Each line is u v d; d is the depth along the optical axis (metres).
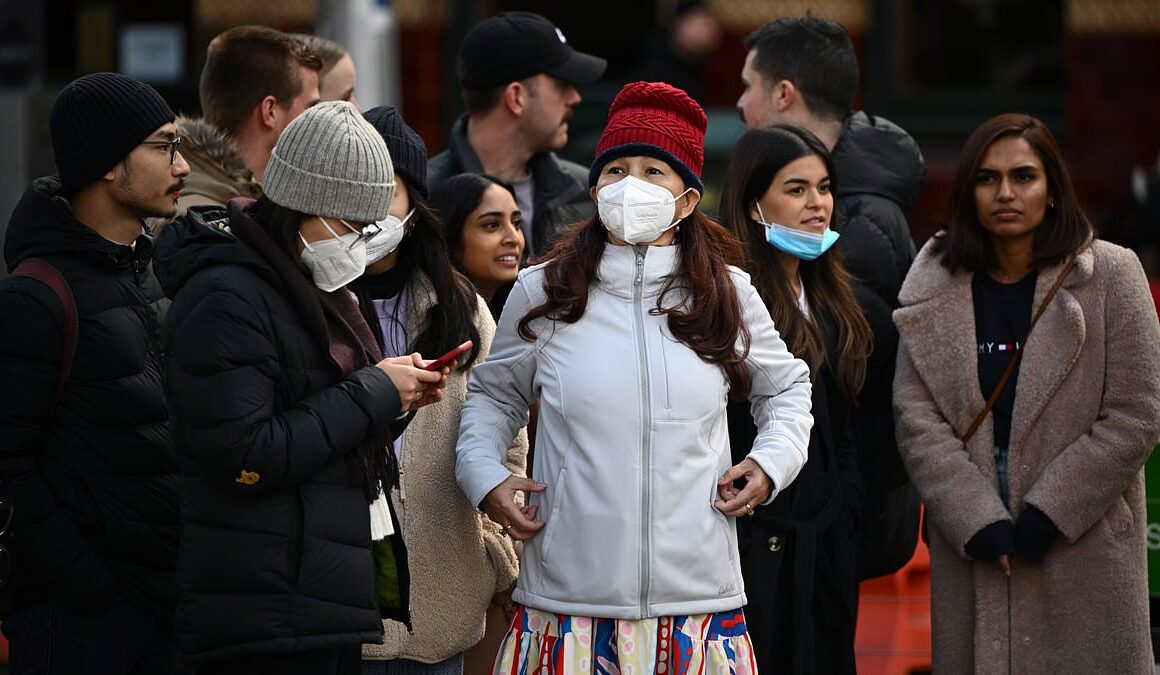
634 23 33.47
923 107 33.50
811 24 15.62
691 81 30.95
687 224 11.52
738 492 11.31
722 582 11.24
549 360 11.34
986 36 33.44
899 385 13.76
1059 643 13.23
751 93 15.69
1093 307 13.18
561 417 11.19
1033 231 13.47
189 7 33.06
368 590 10.49
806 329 13.04
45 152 20.42
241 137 14.42
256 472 10.01
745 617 12.63
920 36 33.47
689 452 11.12
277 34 14.61
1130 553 13.26
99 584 11.44
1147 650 13.23
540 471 11.38
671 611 11.02
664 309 11.25
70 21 33.06
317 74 14.80
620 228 11.09
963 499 13.14
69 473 11.40
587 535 11.01
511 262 14.32
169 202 11.77
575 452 11.14
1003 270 13.60
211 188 13.34
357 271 10.56
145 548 11.58
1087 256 13.23
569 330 11.31
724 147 26.12
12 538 11.34
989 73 33.53
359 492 10.59
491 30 16.28
